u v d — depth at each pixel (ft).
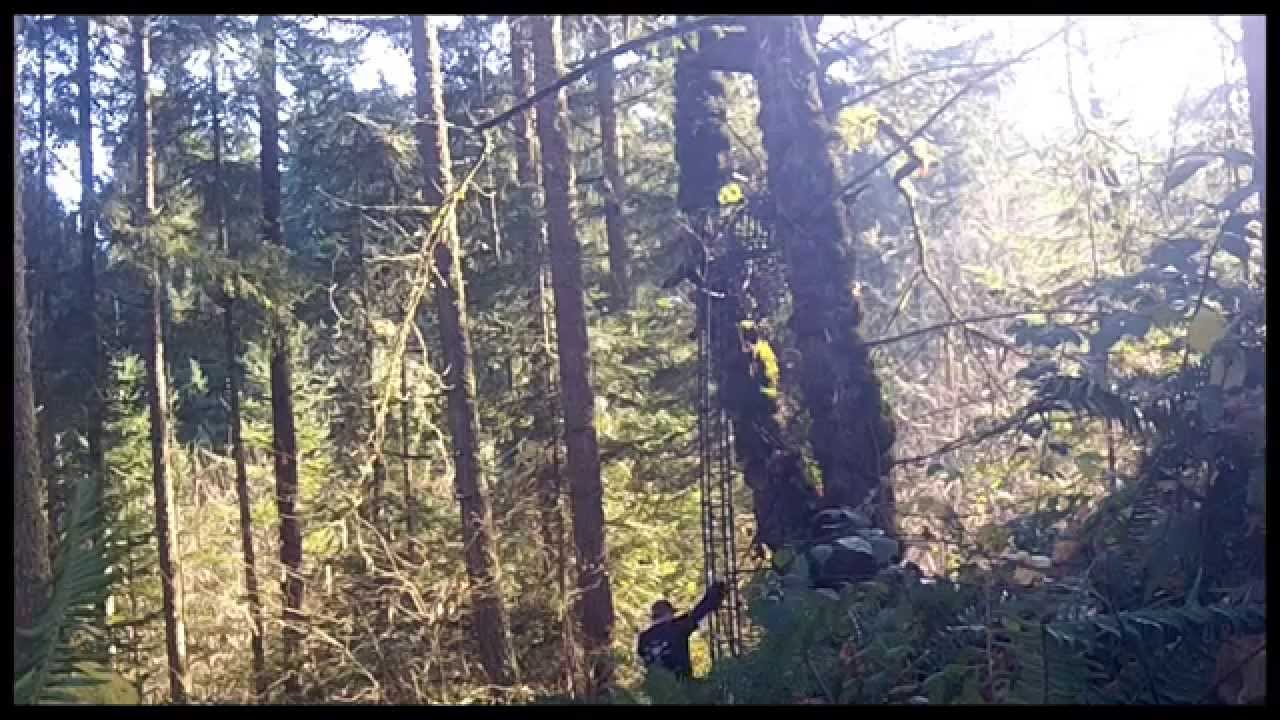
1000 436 28.50
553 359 60.18
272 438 69.77
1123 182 31.99
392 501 56.03
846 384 26.37
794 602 14.61
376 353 62.49
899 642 14.01
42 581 15.96
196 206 65.82
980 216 49.60
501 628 49.75
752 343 30.17
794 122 27.45
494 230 59.52
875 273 47.42
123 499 60.08
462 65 65.31
